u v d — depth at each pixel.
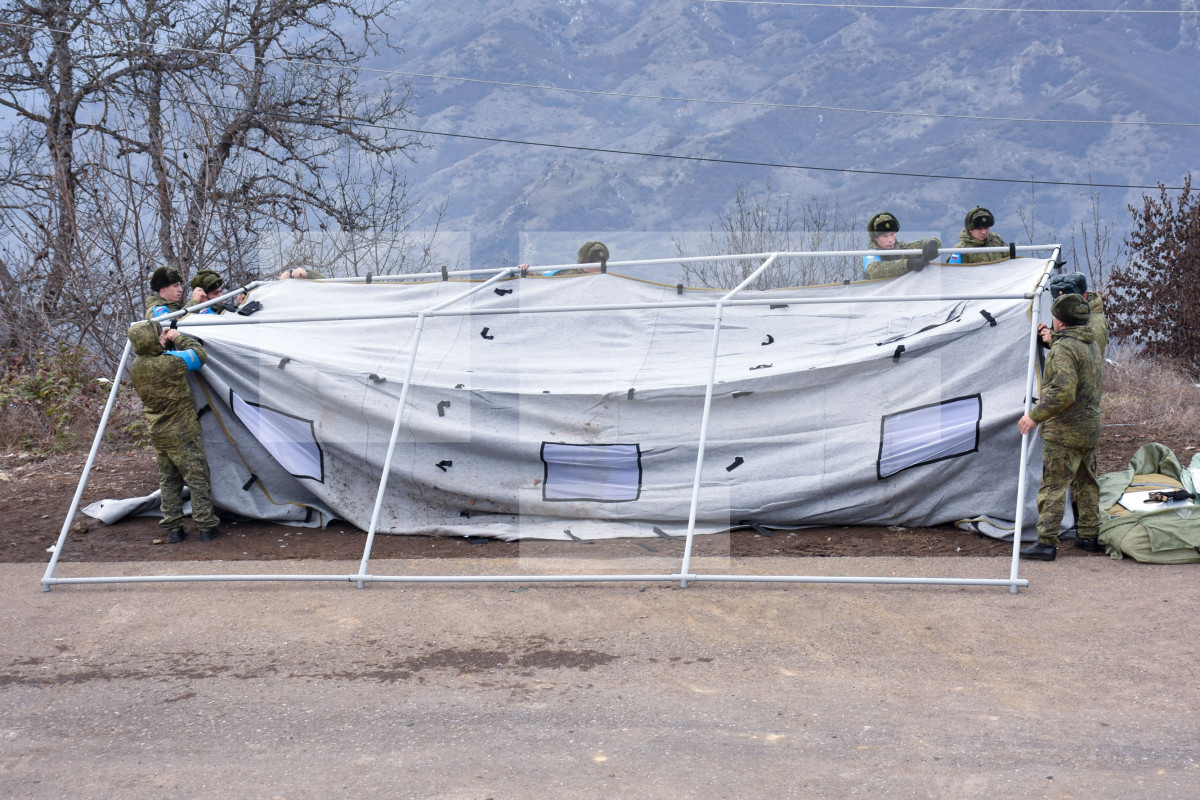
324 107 17.20
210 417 7.61
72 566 6.71
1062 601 5.60
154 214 13.67
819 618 5.46
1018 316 7.09
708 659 4.94
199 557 6.92
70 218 13.16
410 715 4.40
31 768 3.99
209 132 14.41
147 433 10.71
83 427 11.06
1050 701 4.34
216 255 14.10
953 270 7.93
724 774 3.80
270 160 16.92
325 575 6.21
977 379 7.11
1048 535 6.36
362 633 5.42
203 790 3.79
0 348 13.00
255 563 6.74
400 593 6.09
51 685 4.79
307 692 4.66
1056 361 6.04
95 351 13.19
